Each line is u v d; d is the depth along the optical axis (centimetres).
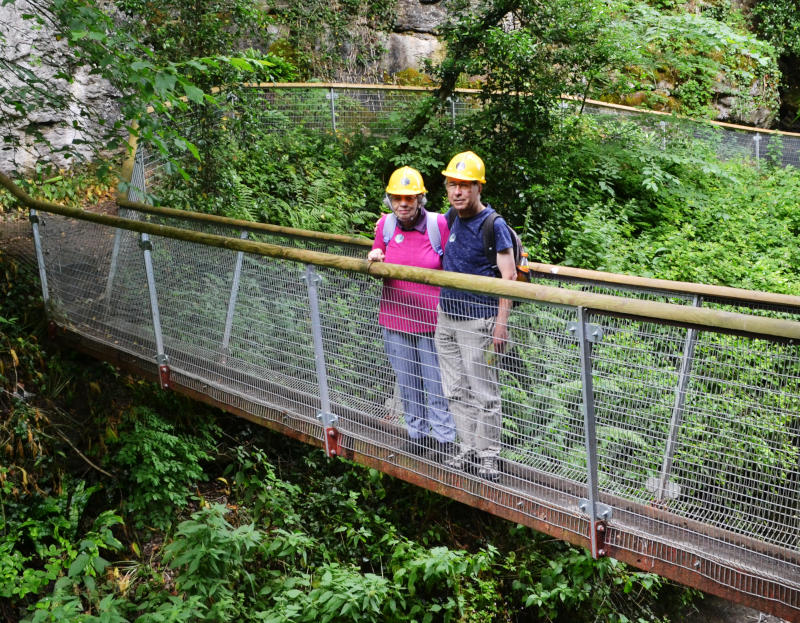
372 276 393
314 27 1288
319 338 421
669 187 1100
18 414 508
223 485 551
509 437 355
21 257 662
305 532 521
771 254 973
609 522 326
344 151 1041
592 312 310
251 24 807
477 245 362
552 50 1011
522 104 953
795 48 1692
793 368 277
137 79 373
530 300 322
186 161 752
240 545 434
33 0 487
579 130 1102
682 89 1312
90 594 421
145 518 501
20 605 425
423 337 380
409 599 488
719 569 299
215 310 488
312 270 417
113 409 555
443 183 988
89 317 580
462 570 474
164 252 515
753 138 1412
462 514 566
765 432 287
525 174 928
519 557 545
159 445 518
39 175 827
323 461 577
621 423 321
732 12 1708
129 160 717
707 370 298
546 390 335
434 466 384
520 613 533
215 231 583
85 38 398
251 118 776
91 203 851
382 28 1372
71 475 506
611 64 1067
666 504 316
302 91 1058
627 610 536
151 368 537
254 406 473
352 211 884
